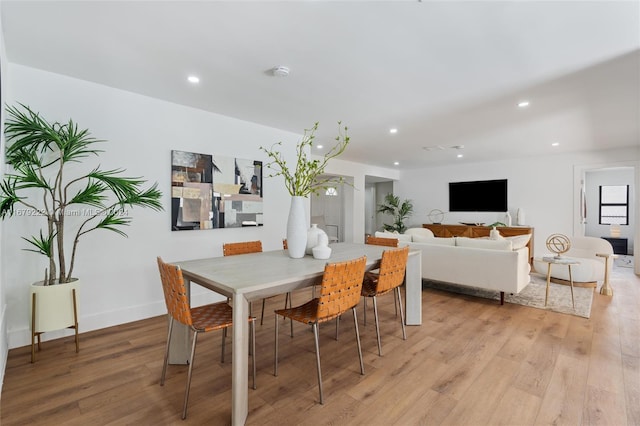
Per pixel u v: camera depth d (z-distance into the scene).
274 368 2.19
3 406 1.75
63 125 2.66
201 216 3.49
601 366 2.21
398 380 2.05
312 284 2.04
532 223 6.53
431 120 3.88
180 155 3.33
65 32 2.00
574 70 2.52
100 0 1.68
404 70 2.54
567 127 4.18
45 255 2.57
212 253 3.64
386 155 6.45
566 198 6.14
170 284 1.75
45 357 2.33
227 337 2.74
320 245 2.56
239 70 2.55
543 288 4.39
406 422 1.65
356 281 2.01
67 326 2.38
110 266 2.94
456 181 7.69
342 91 2.99
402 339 2.71
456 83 2.79
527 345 2.57
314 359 2.35
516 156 6.48
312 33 2.02
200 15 1.82
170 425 1.62
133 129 3.03
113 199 2.94
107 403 1.79
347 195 7.52
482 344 2.60
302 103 3.31
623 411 1.72
